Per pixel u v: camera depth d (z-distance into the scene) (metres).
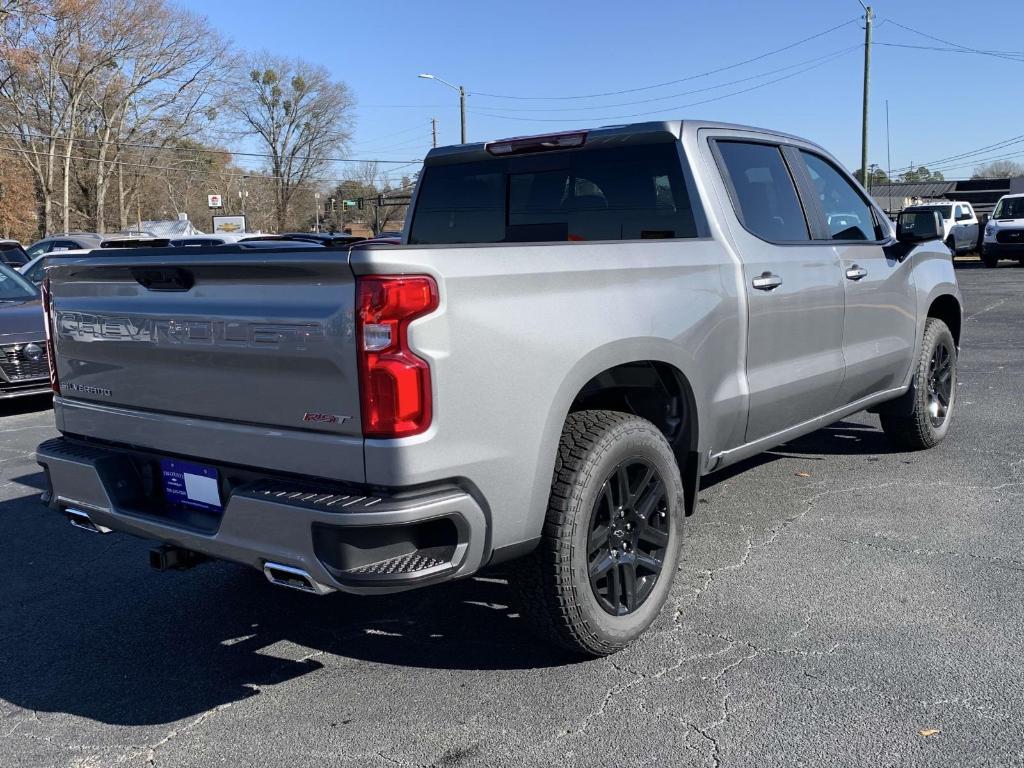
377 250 2.77
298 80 76.38
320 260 2.82
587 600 3.35
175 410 3.37
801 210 4.86
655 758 2.92
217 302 3.15
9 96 54.16
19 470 6.94
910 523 4.96
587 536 3.32
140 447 3.54
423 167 5.28
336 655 3.75
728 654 3.56
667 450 3.68
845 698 3.21
